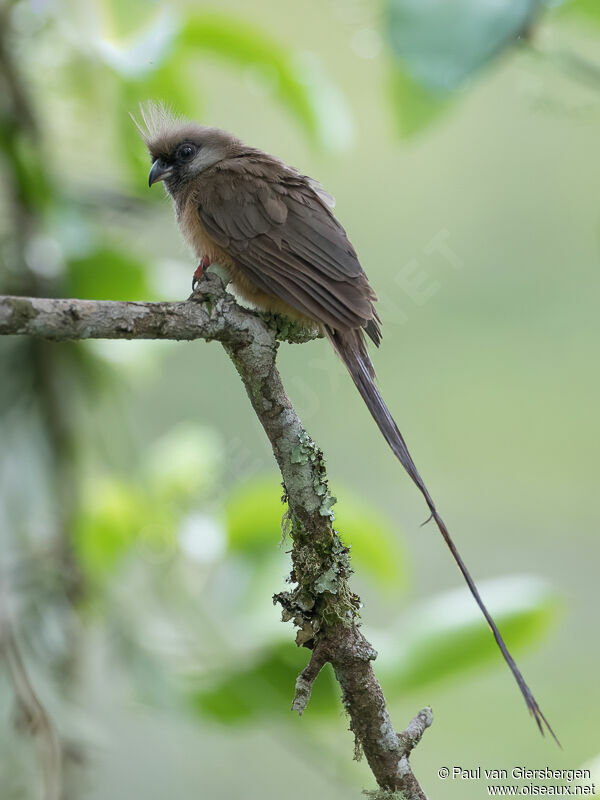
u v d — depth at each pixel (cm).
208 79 1494
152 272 959
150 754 1080
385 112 896
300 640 583
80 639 927
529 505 1408
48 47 992
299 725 841
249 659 838
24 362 970
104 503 924
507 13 814
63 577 923
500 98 1505
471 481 1443
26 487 948
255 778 1112
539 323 1480
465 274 1496
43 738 792
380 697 585
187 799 1059
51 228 942
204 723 855
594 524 1385
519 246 1498
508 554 1388
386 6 827
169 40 940
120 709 1044
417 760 1198
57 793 779
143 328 568
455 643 786
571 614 1326
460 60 812
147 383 1059
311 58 1028
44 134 997
